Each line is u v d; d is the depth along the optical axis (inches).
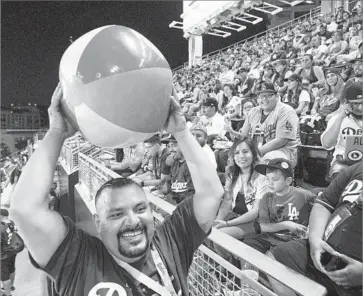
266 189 80.0
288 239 72.3
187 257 39.9
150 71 29.8
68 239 35.2
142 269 36.2
